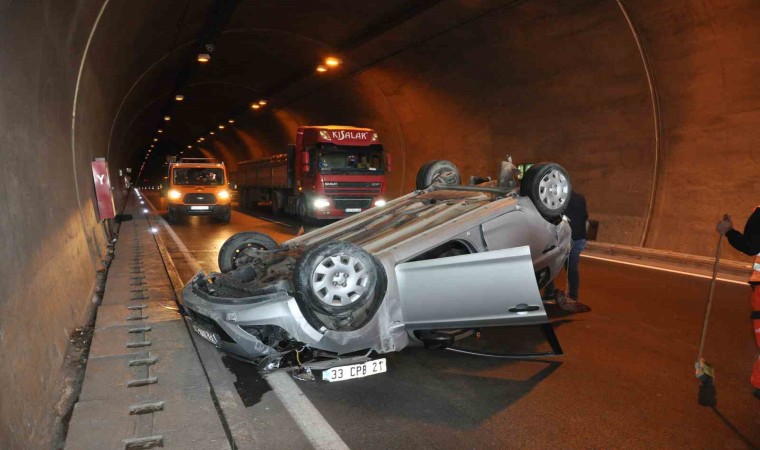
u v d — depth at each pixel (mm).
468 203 5727
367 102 24906
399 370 5082
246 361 4785
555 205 5680
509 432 3828
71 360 5160
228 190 21812
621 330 6316
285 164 22859
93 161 13836
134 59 16625
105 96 15797
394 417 4074
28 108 5477
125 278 8891
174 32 16797
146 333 5855
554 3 12250
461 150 21422
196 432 3629
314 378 4520
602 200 14789
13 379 3332
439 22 15266
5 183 4105
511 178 6348
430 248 4867
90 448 3391
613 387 4648
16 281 3885
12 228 4051
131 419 3812
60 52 7426
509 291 4348
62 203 7098
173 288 8172
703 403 4156
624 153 13984
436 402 4352
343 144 18516
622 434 3793
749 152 10836
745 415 4098
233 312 4539
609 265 11086
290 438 3729
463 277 4445
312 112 30781
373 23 16781
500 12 13531
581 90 14422
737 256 11016
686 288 8648
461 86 18703
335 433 3807
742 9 9633
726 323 6578
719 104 11281
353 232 5930
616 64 12922
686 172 12305
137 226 19188
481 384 4730
